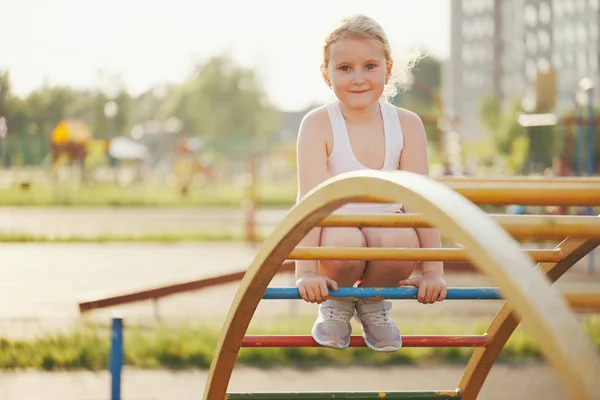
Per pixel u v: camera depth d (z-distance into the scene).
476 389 4.17
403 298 3.62
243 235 23.27
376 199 2.48
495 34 102.00
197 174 65.31
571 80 95.56
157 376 7.79
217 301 12.33
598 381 1.63
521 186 2.73
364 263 3.93
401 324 9.97
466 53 105.62
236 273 9.60
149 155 89.94
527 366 8.23
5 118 81.44
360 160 3.92
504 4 101.94
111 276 15.34
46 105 86.31
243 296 3.51
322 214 2.87
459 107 105.25
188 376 7.80
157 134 95.56
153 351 8.45
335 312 3.88
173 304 11.95
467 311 11.36
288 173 70.94
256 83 99.75
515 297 1.79
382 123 3.99
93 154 61.16
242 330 3.68
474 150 65.62
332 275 3.87
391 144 3.96
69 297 12.77
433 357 8.52
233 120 98.50
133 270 16.27
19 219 29.95
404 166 4.03
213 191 53.56
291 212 3.04
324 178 3.94
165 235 22.83
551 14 97.94
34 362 8.15
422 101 88.62
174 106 106.25
